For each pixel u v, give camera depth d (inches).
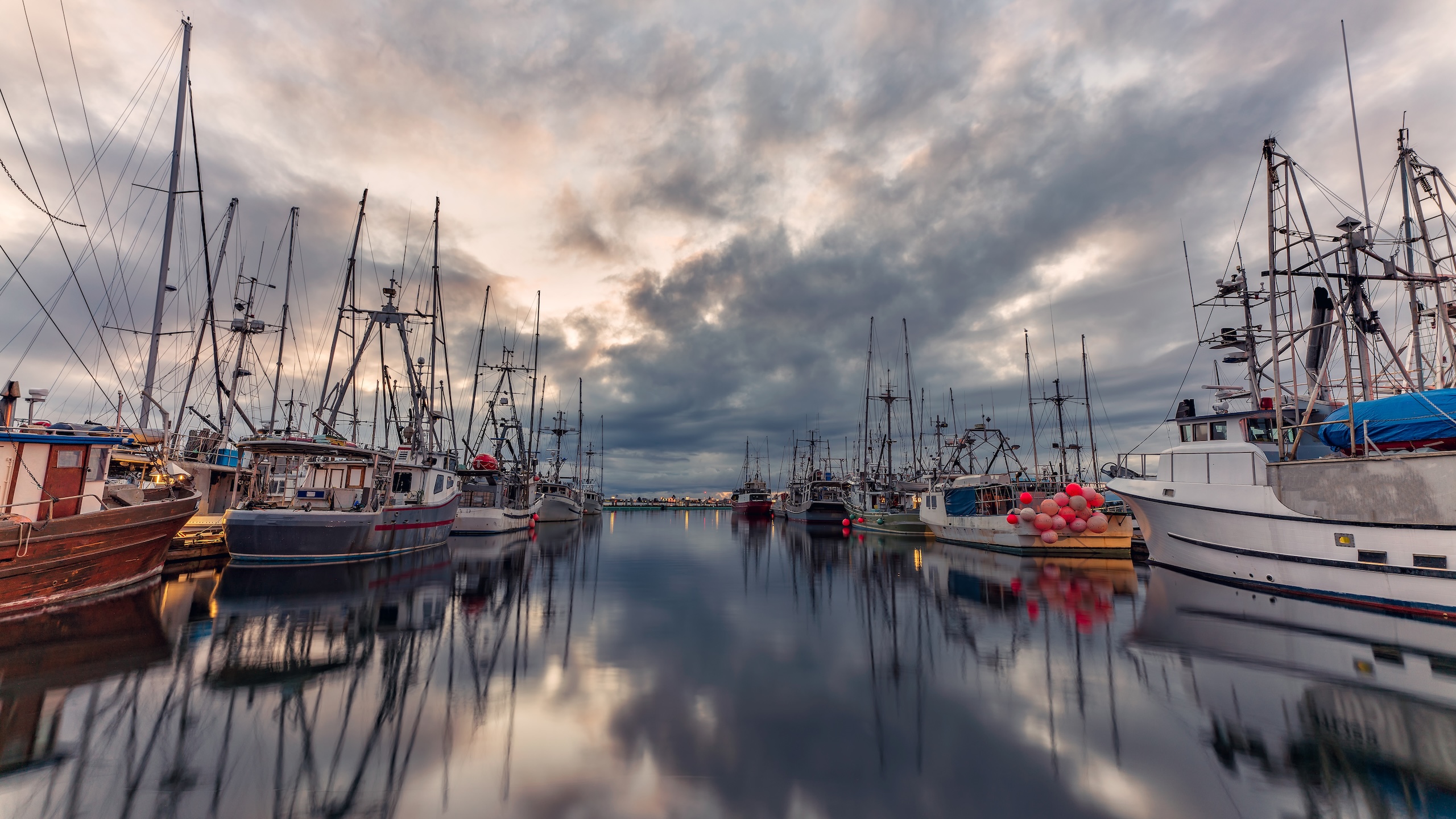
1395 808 229.1
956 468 2106.3
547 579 824.9
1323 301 839.1
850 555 1245.7
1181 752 278.5
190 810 219.1
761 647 474.6
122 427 778.2
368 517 893.8
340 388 1158.3
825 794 237.6
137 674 370.3
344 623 519.8
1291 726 310.3
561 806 224.5
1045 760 270.4
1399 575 585.9
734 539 1732.3
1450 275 730.8
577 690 362.0
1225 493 761.6
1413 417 626.2
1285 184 762.8
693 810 223.3
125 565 604.4
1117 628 533.3
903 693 362.9
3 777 240.4
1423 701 343.0
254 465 971.3
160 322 889.5
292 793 231.9
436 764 258.2
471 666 406.6
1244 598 665.0
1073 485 1159.0
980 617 593.6
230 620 514.6
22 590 500.1
